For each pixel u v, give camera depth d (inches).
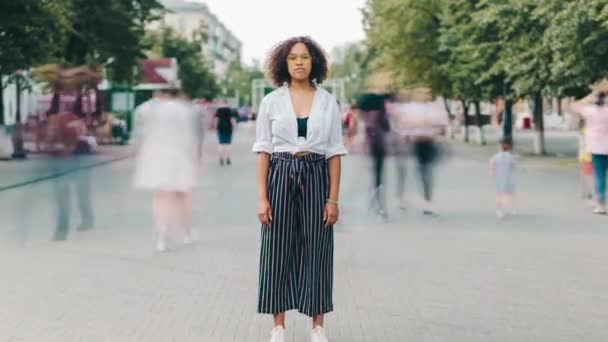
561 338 261.7
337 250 430.0
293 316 286.7
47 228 513.0
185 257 407.5
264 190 236.8
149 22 1605.6
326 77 242.5
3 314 291.1
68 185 485.7
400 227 518.9
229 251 425.7
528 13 1010.7
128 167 1082.1
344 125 1144.2
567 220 553.9
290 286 240.2
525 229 510.0
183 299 314.0
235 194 729.0
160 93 442.6
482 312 295.4
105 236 479.2
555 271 372.8
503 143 571.8
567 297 320.5
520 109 3083.2
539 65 1037.2
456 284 343.9
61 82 501.4
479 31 1184.8
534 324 279.1
